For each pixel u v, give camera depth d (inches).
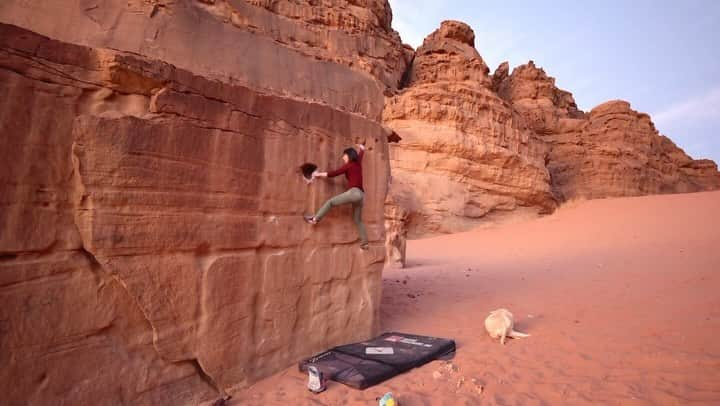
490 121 1266.0
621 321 286.2
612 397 179.2
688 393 175.5
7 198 128.6
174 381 167.3
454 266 648.4
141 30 202.8
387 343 249.6
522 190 1293.1
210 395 177.5
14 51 132.6
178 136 169.6
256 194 202.7
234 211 191.8
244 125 197.8
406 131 1203.9
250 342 195.0
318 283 234.4
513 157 1254.3
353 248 261.9
